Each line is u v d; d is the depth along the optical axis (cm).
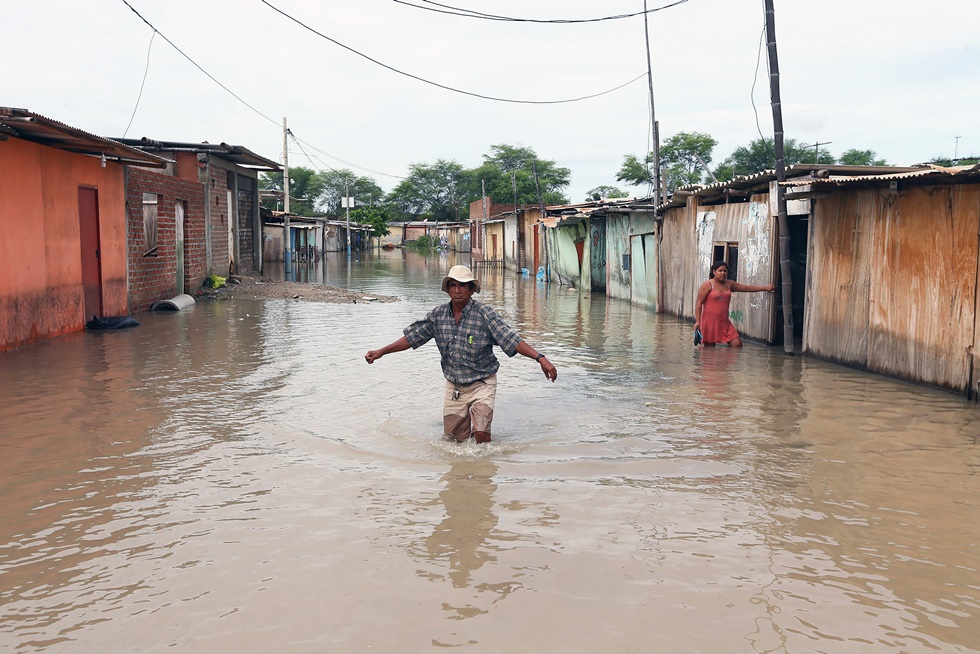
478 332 646
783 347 1193
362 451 620
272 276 3170
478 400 646
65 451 613
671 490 527
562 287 2734
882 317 939
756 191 1307
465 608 361
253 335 1311
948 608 365
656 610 360
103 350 1128
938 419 717
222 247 2514
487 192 8669
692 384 893
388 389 864
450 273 641
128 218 1606
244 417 727
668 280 1736
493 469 575
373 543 437
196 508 491
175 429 681
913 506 496
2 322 1098
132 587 384
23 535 448
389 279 3100
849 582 390
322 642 332
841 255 1024
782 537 447
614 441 650
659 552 425
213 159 2372
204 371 963
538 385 891
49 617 354
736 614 357
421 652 323
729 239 1370
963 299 804
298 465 582
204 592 378
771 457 602
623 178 6016
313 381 905
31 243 1181
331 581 389
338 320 1554
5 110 966
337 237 6688
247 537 446
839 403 787
